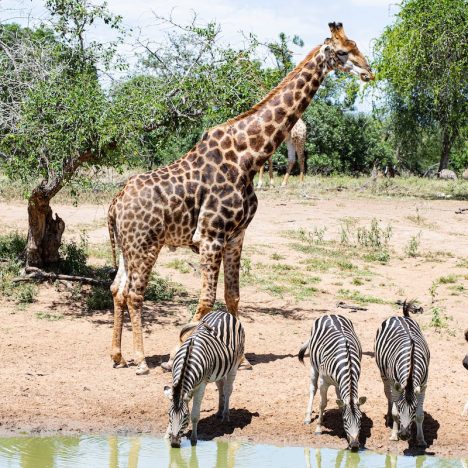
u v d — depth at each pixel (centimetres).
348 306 1320
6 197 2134
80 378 945
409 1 2580
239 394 917
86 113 1128
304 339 1141
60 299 1266
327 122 3628
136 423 838
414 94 2984
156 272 1480
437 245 1848
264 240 1820
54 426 822
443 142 3806
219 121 1233
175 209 984
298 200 2436
